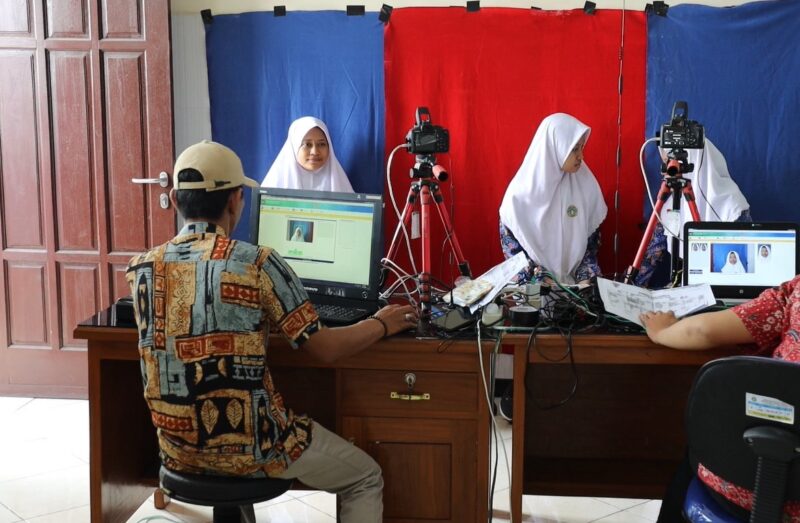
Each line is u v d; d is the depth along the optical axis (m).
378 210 2.25
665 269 3.68
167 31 3.48
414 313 2.17
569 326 2.13
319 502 2.81
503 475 3.00
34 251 3.65
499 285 2.20
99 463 2.23
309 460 1.92
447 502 2.16
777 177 3.62
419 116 2.82
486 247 3.77
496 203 3.73
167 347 1.78
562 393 2.62
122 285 3.64
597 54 3.62
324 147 3.59
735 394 1.58
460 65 3.66
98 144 3.56
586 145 3.68
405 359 2.09
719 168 3.56
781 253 2.36
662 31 3.60
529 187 3.48
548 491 2.46
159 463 2.65
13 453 3.14
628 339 2.04
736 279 2.37
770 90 3.58
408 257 3.78
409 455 2.14
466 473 2.14
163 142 3.54
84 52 3.52
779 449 1.53
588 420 2.63
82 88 3.54
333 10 3.67
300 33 3.69
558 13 3.60
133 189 3.58
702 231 2.38
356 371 2.11
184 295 1.78
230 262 1.79
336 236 2.30
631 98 3.63
